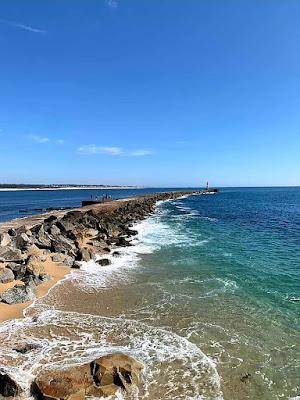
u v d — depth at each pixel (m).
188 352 9.40
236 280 15.74
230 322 11.28
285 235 29.11
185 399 7.52
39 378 7.62
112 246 23.38
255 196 120.56
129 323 11.15
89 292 14.01
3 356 8.99
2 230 22.72
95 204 52.78
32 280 14.21
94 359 8.87
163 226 34.91
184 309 12.31
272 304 12.86
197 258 20.02
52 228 23.47
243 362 8.98
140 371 8.26
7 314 11.62
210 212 52.97
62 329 10.63
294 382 8.23
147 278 16.00
